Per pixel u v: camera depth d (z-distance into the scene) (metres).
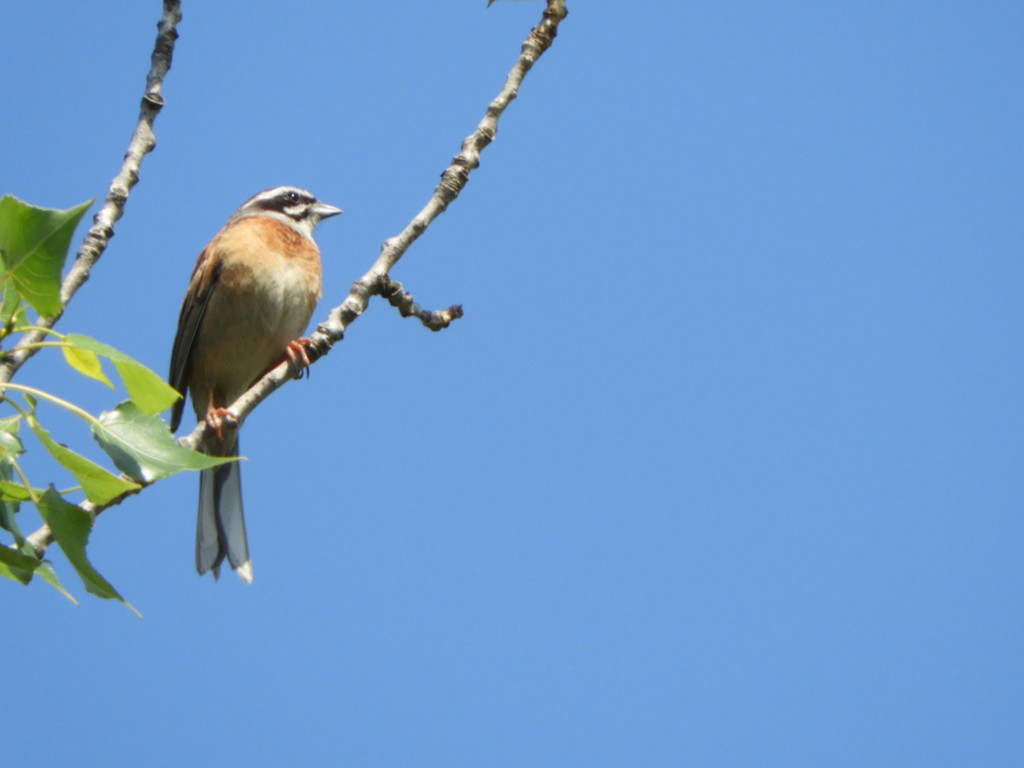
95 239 8.26
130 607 6.08
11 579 6.33
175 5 9.11
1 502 6.41
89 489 6.14
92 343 6.30
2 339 6.31
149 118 8.84
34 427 6.09
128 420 6.40
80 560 6.06
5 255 6.20
